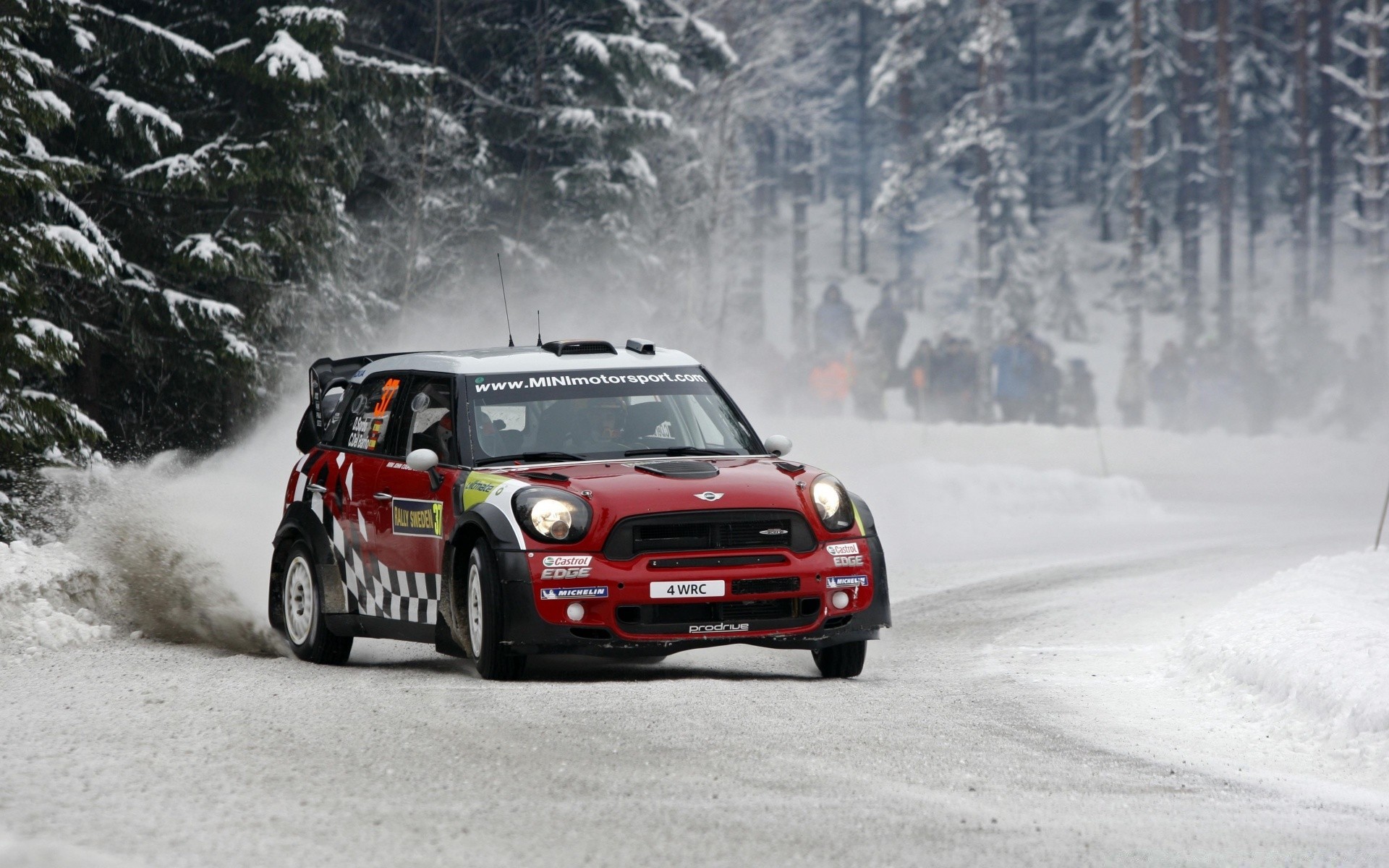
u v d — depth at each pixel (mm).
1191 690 21281
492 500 20781
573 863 11859
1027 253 166500
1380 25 140625
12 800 13680
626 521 20094
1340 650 20172
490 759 15391
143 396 48250
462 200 66188
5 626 23938
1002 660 24172
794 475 21547
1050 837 13008
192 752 15719
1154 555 40625
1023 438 81375
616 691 19078
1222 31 157000
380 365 25297
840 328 101875
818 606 20641
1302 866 12398
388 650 25953
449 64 69625
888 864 12039
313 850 12172
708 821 13156
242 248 45469
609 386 23391
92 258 36656
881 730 17359
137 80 46812
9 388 34938
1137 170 126000
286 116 47844
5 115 35812
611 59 69250
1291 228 198250
